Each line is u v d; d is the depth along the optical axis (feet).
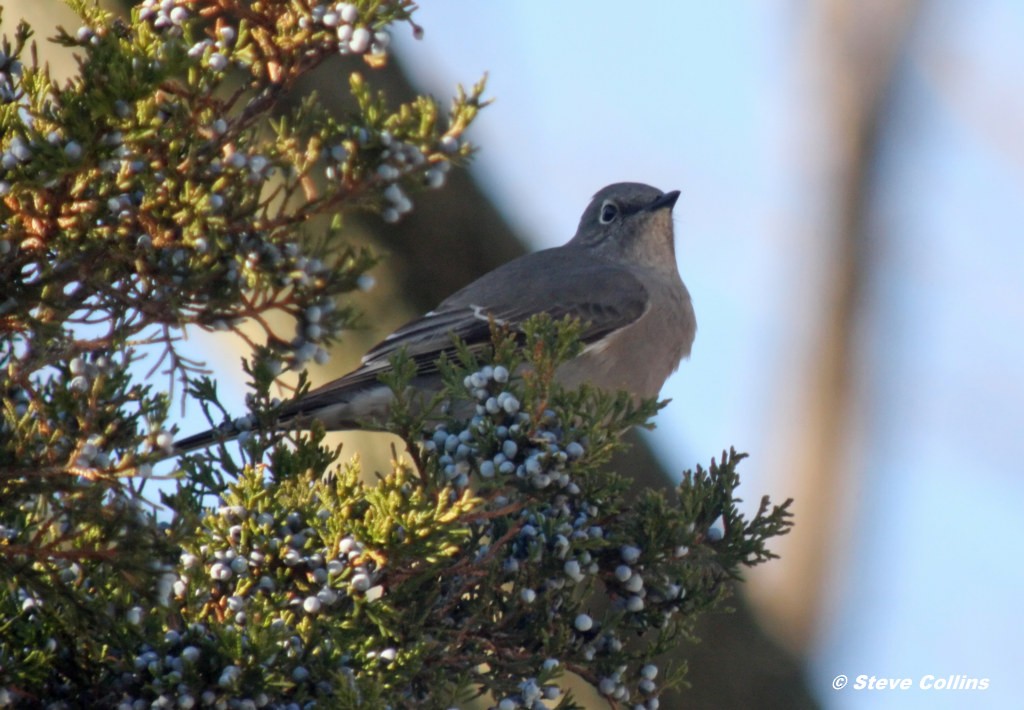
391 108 41.60
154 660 23.59
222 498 27.22
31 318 23.63
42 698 24.23
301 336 26.20
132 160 24.00
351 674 23.43
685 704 44.09
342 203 25.32
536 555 26.86
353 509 26.17
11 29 42.01
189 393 29.55
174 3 25.50
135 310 25.00
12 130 23.56
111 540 23.40
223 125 24.86
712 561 29.60
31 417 24.47
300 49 25.41
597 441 26.53
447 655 26.63
